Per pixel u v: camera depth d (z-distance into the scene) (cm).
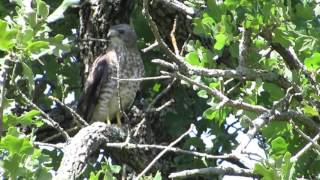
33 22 901
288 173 773
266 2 1038
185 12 1148
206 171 939
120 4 1363
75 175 968
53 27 1460
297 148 1086
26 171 770
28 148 791
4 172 766
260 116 975
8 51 875
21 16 901
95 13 1361
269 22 1045
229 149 1354
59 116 1379
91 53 1439
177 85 1388
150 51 1509
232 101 979
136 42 1485
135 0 1440
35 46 875
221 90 1048
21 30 895
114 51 1463
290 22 1041
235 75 1043
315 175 1095
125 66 1462
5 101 875
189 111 1384
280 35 1051
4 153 826
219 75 1032
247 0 1052
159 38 988
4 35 855
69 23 1471
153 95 1430
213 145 1351
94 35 1381
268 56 1153
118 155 1248
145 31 1494
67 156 991
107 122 1494
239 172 959
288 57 1120
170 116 1374
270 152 1070
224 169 952
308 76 1025
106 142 1053
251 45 1085
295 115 1009
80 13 1375
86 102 1480
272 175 773
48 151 1309
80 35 1389
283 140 1064
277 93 1072
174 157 1354
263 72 1065
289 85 1073
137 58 1478
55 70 1418
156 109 1189
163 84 1427
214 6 1056
